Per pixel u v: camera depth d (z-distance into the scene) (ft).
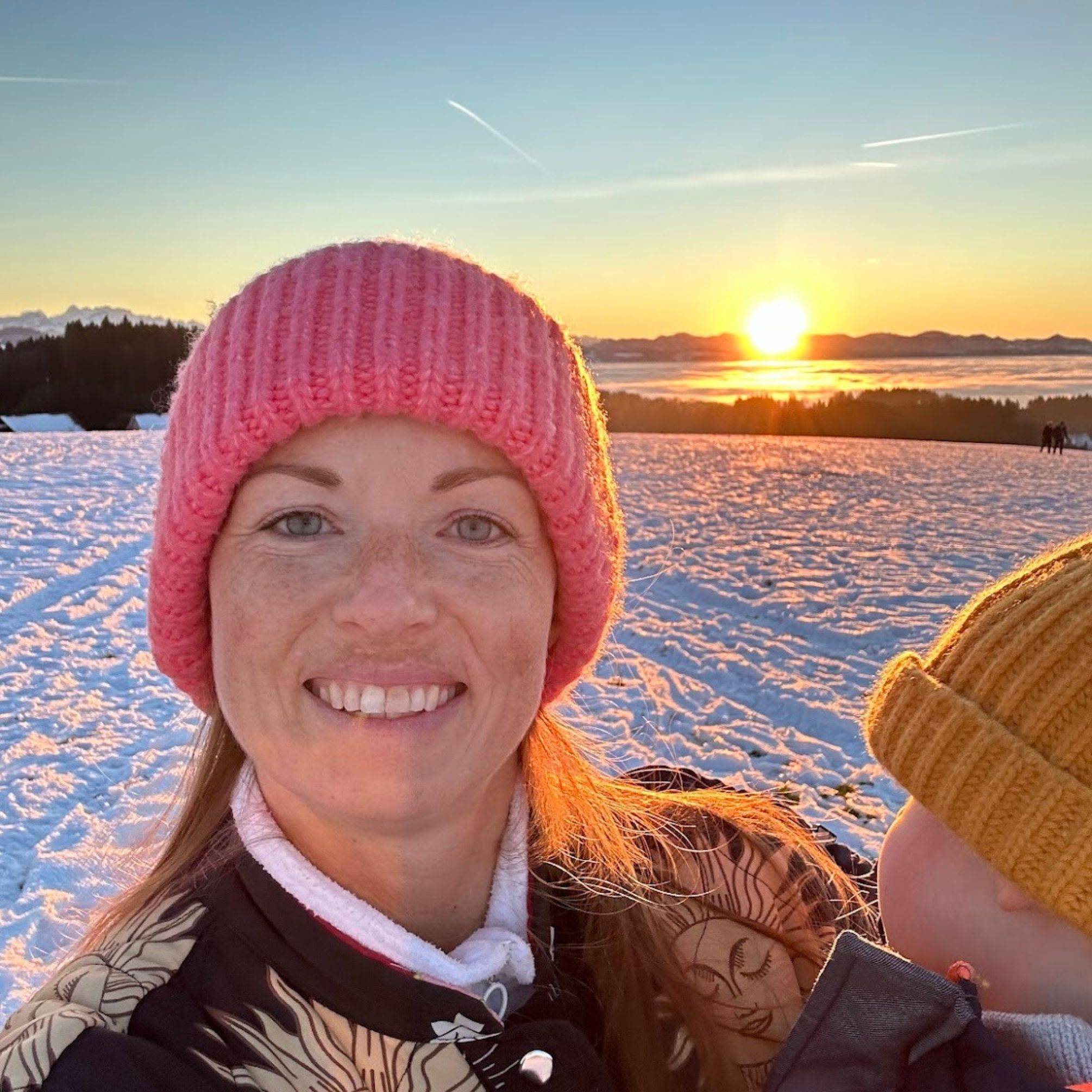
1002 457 35.60
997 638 1.36
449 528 1.41
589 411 1.62
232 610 1.38
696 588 12.26
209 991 1.31
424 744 1.36
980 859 1.36
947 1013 1.27
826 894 1.91
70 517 15.69
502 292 1.49
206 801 1.65
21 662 8.32
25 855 5.11
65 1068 1.19
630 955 1.60
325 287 1.39
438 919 1.52
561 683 1.72
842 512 19.53
